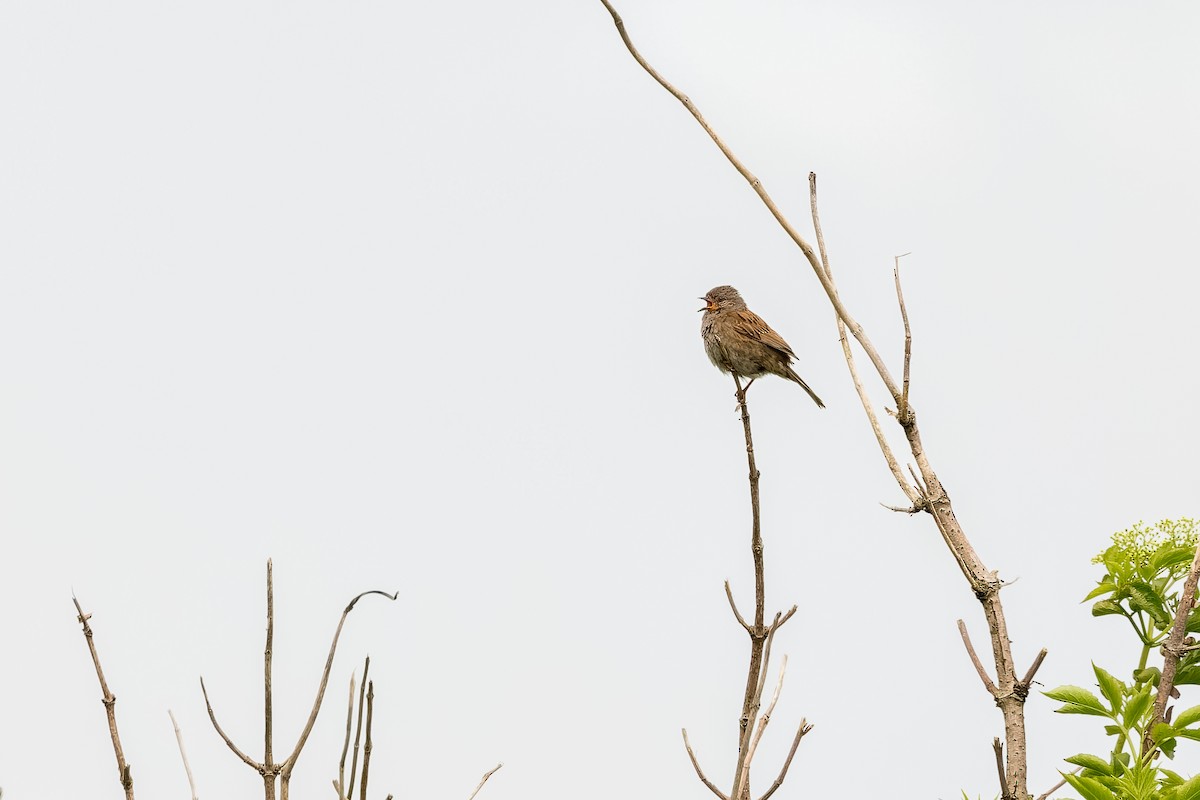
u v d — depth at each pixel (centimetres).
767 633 786
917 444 806
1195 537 879
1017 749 730
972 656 754
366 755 652
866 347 815
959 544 780
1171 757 819
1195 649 824
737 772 734
